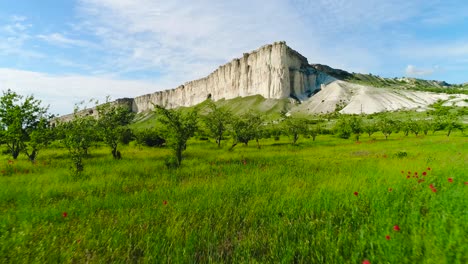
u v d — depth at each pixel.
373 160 18.14
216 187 10.06
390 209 6.39
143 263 4.75
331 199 7.74
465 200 5.92
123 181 12.15
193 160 19.72
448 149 24.14
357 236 5.15
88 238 5.79
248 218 6.74
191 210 7.41
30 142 21.81
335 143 41.72
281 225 6.08
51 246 5.36
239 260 4.79
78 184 11.48
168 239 5.61
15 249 5.18
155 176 13.35
